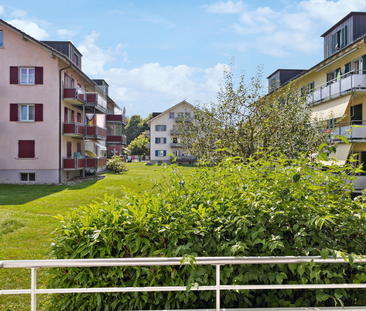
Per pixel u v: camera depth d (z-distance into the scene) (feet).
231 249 7.57
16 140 72.69
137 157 274.16
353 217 8.66
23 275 17.61
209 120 33.71
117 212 8.48
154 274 8.26
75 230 8.16
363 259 7.23
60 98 74.28
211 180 11.81
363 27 61.77
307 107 40.01
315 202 8.91
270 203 8.74
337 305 8.51
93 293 7.82
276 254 8.46
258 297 8.50
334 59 60.29
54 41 90.74
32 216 34.96
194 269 7.41
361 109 56.95
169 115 183.01
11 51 72.84
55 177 73.41
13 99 72.84
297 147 33.73
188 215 8.87
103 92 111.34
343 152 53.88
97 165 88.48
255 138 31.96
